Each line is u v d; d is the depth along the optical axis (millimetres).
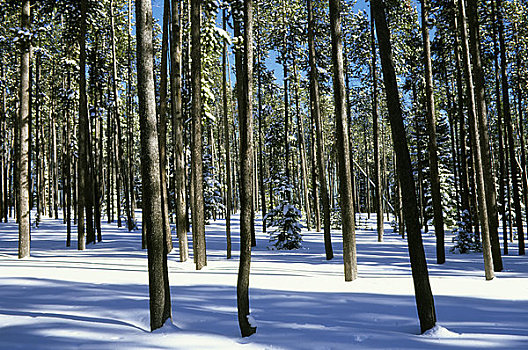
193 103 11188
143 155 4613
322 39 24078
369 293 6602
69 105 22375
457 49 16391
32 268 9391
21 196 12852
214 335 4004
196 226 10602
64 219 31281
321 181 13047
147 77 4715
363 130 44062
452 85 21828
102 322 4484
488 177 10469
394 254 14609
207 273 9234
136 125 34625
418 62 21594
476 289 7109
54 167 37781
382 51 5051
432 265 11352
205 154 34156
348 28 24953
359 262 11719
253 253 15031
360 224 32000
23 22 13578
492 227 10250
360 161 51938
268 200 40656
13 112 32719
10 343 3697
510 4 17469
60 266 9992
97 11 18453
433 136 12438
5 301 5527
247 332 4012
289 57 24547
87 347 3613
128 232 24578
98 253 14750
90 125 22609
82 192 16219
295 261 12195
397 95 4973
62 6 17672
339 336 3957
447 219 29578
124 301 5543
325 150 43250
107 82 23781
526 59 18344
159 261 4383
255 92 27219
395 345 3676
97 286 6801
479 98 10570
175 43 12711
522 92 19594
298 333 4062
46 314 4793
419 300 4359
